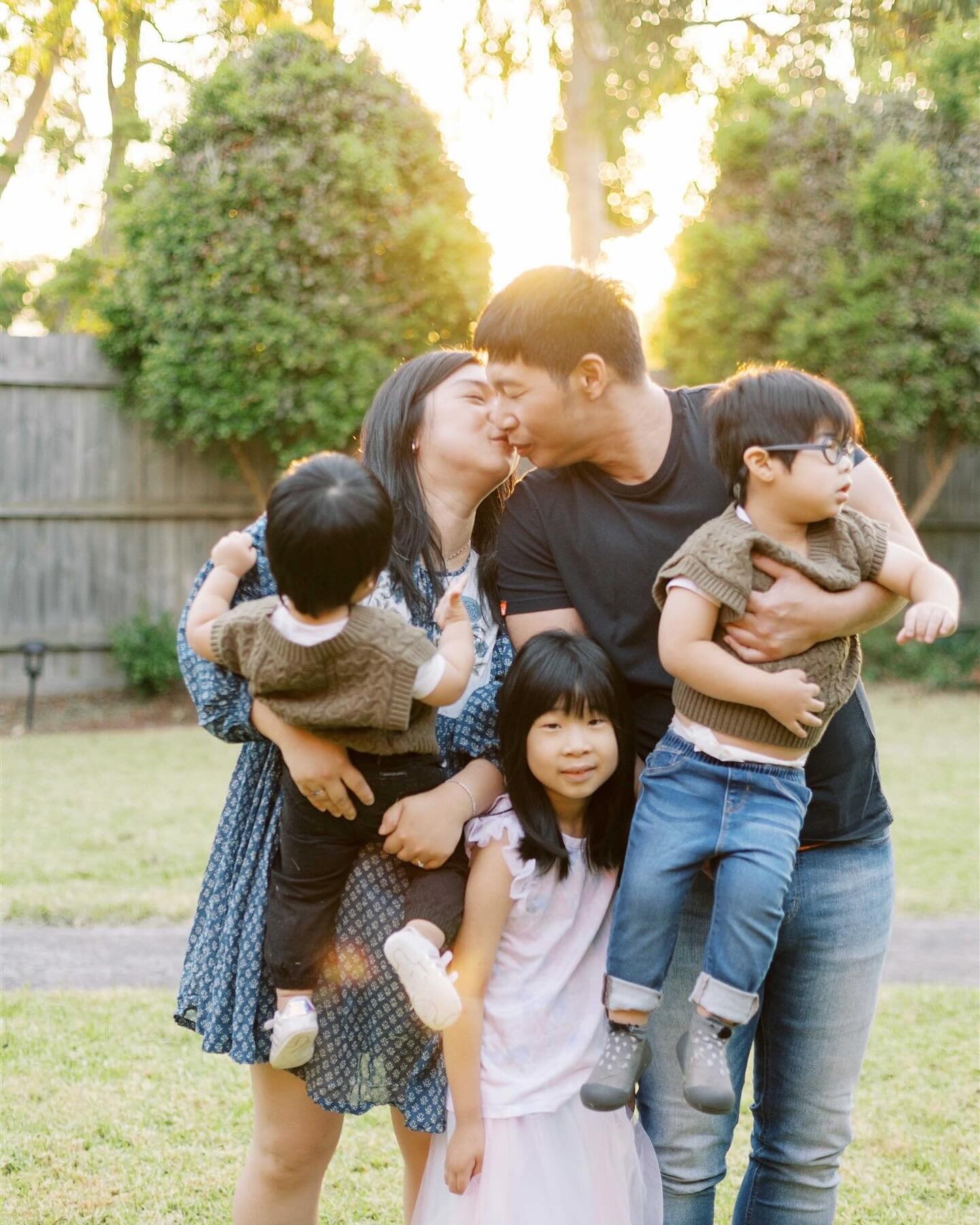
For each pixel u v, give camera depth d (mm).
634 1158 2094
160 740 8641
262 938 2047
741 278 10516
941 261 10094
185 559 10109
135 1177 3004
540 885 2068
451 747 2143
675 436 2078
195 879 5359
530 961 2074
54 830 6152
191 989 2131
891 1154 3215
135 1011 4035
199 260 9078
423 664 1884
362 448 2225
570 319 1929
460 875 2055
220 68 9242
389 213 9203
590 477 2117
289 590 1821
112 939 4723
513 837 2061
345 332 9281
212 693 2010
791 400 1883
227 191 8969
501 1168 1982
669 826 1985
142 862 5605
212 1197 2914
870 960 2127
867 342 10172
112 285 9852
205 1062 3689
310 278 9070
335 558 1784
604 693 2025
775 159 10453
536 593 2180
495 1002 2057
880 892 2131
